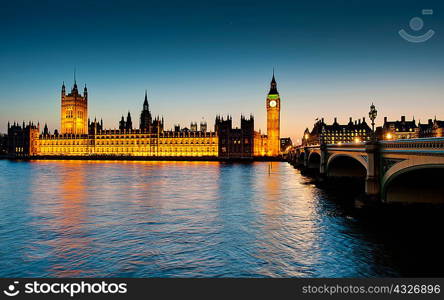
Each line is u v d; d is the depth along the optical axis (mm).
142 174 116500
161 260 27234
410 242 30922
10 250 29812
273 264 26297
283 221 40406
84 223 39906
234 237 33594
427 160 27969
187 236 34062
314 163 108938
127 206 51281
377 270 24688
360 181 74375
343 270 24844
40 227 38031
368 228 36344
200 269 25375
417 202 36969
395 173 33906
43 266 26109
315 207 49562
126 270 25250
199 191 69188
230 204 52719
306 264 26125
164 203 53969
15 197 60938
